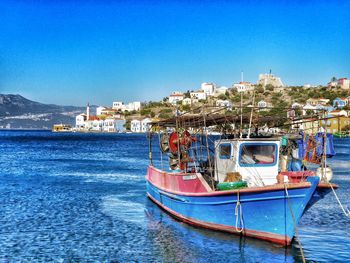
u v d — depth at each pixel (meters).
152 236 19.41
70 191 32.97
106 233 20.08
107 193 32.03
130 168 51.94
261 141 18.95
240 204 17.39
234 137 19.95
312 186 16.16
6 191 32.53
